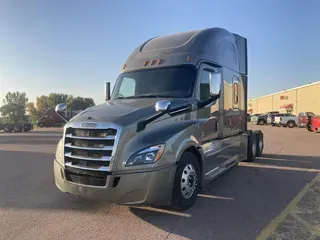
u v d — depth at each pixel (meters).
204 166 5.78
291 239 4.06
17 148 15.83
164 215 5.02
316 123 25.27
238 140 8.43
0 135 30.28
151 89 6.04
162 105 4.71
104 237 4.22
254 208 5.35
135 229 4.48
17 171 9.06
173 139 4.80
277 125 41.09
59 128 48.31
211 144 6.27
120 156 4.45
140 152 4.49
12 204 5.75
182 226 4.57
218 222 4.71
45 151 14.28
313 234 4.22
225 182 7.30
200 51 6.25
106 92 6.96
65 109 5.84
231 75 7.70
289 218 4.84
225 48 7.41
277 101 62.97
